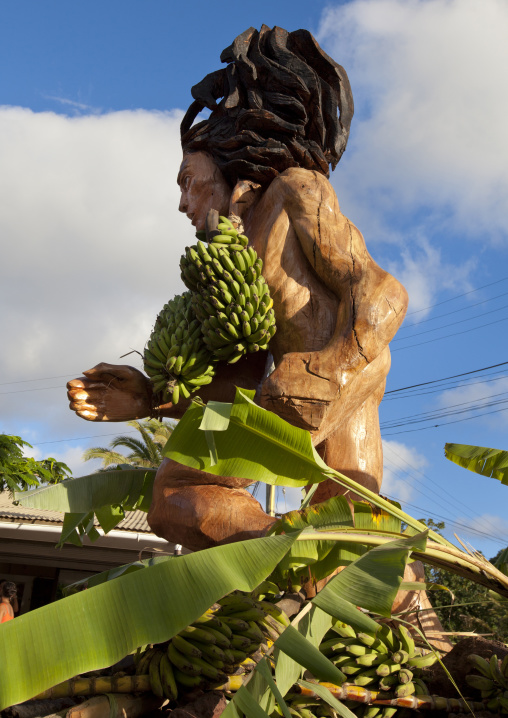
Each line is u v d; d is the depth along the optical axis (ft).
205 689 7.70
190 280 12.46
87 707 7.16
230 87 14.74
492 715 8.93
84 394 13.80
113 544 36.40
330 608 6.69
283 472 8.71
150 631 5.79
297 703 8.44
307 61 15.15
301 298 12.89
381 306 12.05
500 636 11.98
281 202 13.35
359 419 13.00
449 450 12.25
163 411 13.82
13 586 21.72
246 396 8.27
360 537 8.07
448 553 8.49
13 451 36.04
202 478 11.98
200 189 15.10
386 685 8.89
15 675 5.31
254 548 6.80
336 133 14.92
